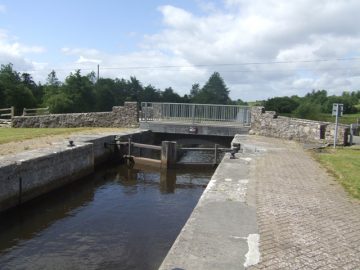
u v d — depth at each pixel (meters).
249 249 5.88
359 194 9.52
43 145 15.87
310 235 6.62
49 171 13.57
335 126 18.98
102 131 22.70
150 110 25.59
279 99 54.25
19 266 8.06
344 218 7.65
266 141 19.78
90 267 8.05
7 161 11.76
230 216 7.40
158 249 9.06
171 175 18.45
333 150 17.67
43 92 70.81
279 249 5.94
